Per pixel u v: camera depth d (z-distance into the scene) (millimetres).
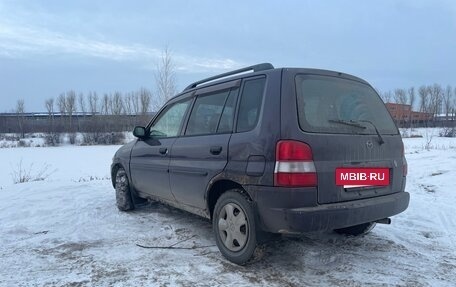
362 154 3334
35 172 17922
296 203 2916
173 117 4621
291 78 3199
